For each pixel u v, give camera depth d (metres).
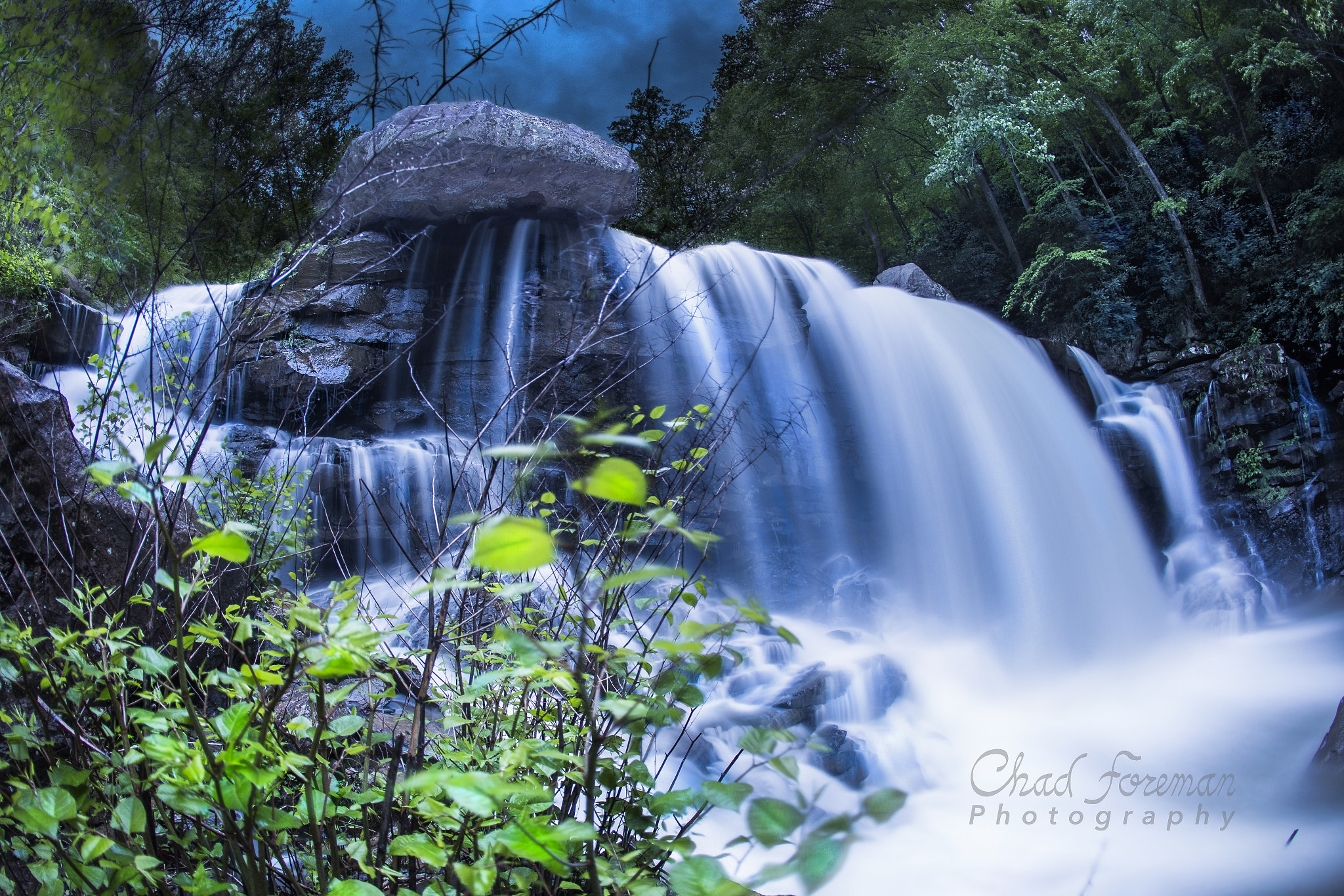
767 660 7.37
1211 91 17.70
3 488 2.71
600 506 2.07
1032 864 4.50
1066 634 12.00
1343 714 5.47
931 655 9.58
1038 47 21.36
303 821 1.40
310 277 10.66
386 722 2.17
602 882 1.24
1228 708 8.09
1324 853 4.27
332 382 10.17
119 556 2.86
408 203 10.88
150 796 1.53
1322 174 16.00
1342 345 14.85
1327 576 13.13
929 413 13.77
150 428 2.61
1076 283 18.53
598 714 1.72
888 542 12.84
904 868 4.48
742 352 12.55
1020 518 13.67
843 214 25.34
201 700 2.10
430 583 1.12
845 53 22.11
